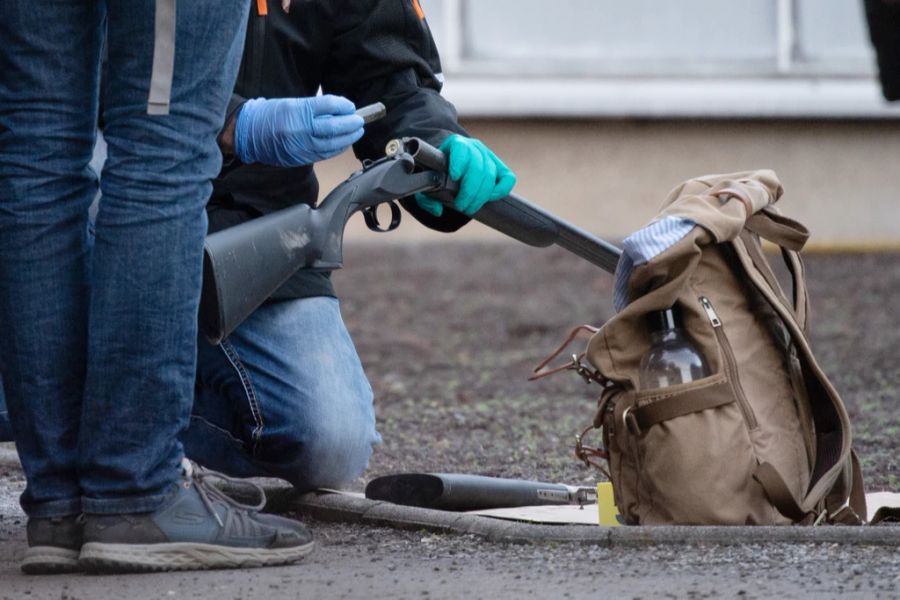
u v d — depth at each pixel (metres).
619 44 41.00
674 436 10.49
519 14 40.97
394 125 12.84
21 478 14.99
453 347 26.92
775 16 40.81
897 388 21.69
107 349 9.39
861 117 40.00
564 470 15.34
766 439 10.65
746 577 9.30
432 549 10.76
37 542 9.69
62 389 9.65
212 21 9.41
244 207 12.55
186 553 9.70
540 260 37.34
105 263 9.38
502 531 10.96
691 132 40.12
